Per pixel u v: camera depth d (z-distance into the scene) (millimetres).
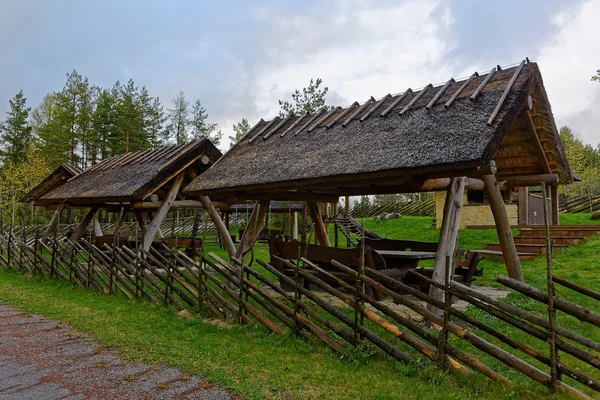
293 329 5094
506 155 7906
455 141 5109
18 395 3561
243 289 5793
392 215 26109
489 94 5945
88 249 8867
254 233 9109
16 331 5621
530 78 5895
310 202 10680
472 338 3838
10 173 29234
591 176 30078
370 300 4516
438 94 6754
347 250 7906
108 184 11391
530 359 4434
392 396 3459
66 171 14797
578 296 7520
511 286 3697
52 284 9008
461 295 3926
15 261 11211
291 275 9508
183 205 11992
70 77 32906
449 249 6609
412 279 8758
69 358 4527
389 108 7246
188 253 13352
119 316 6285
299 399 3451
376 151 5895
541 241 13195
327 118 8641
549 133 7074
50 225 13844
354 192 7426
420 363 4023
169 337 5199
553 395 3326
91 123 32938
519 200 16562
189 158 10789
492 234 15789
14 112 34688
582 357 3279
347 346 4566
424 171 5012
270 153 8211
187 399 3477
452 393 3500
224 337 5164
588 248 11938
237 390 3617
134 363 4359
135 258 7621
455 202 6734
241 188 7340
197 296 6535
